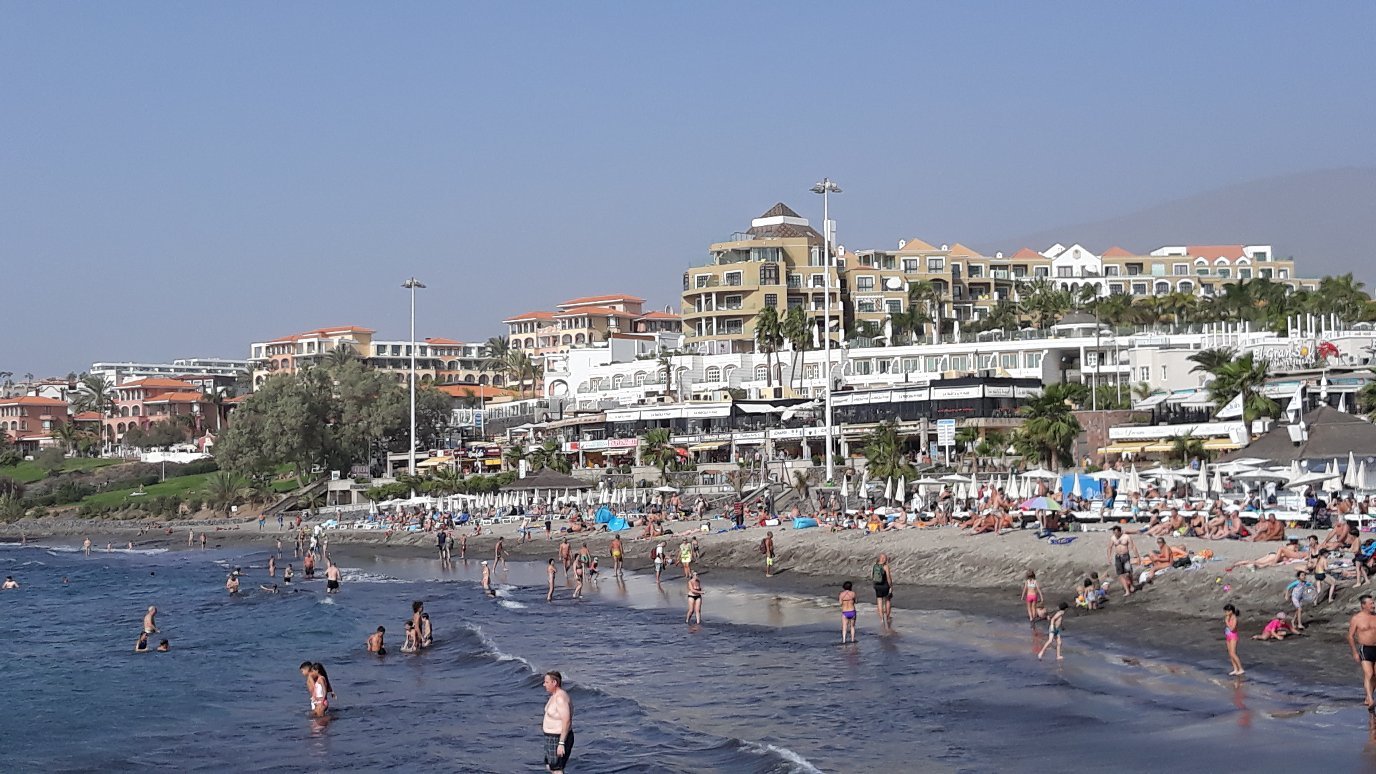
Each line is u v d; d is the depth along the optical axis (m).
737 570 68.06
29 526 165.88
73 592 83.38
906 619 46.66
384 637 51.88
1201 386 104.12
